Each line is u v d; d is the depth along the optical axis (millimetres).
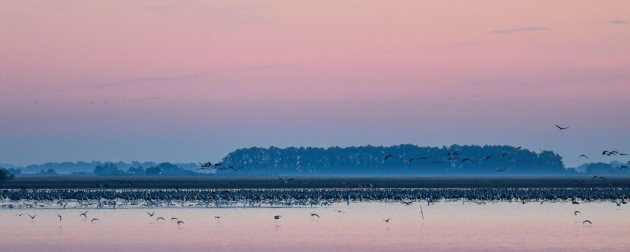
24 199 164250
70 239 101750
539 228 114312
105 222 120562
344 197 170250
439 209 145125
